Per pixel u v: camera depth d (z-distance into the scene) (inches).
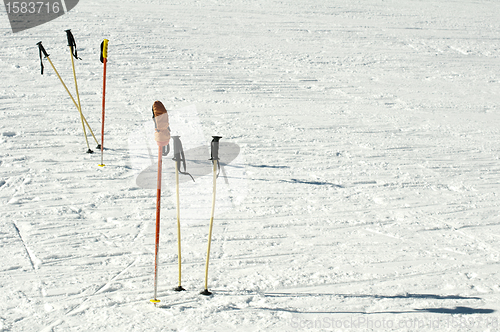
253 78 436.5
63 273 152.9
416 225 207.3
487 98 442.0
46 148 257.4
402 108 397.1
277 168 260.4
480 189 253.0
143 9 618.8
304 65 489.7
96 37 485.7
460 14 808.9
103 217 192.7
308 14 702.5
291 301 145.5
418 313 140.9
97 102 338.3
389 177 260.1
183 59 461.4
